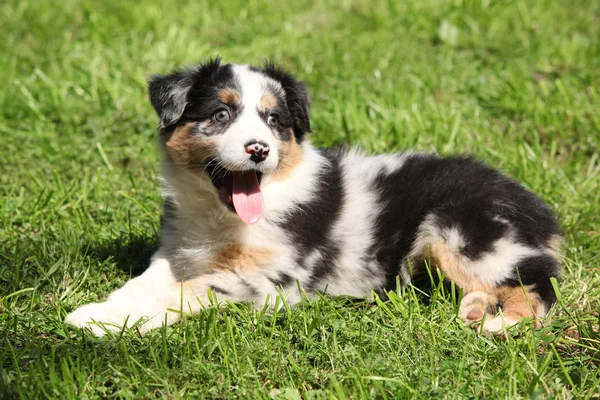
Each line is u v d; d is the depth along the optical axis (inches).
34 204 70.0
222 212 63.2
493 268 62.4
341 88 83.3
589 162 76.4
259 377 57.4
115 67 85.9
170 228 64.7
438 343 59.4
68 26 97.0
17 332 59.7
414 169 65.7
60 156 76.0
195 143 62.9
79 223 68.3
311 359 58.7
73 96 82.7
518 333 60.1
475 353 58.8
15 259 64.4
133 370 57.0
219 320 60.9
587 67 85.6
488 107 81.6
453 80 84.1
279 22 97.7
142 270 65.8
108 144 77.4
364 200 64.9
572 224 69.6
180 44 88.3
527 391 56.6
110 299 61.9
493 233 62.7
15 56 88.6
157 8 98.6
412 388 56.4
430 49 90.2
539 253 62.6
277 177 63.6
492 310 62.3
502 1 97.6
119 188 72.9
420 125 77.5
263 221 63.1
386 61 86.9
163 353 58.0
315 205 63.9
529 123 79.0
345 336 59.8
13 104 80.9
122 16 96.3
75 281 63.7
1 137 77.7
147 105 80.9
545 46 88.7
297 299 63.1
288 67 87.0
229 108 62.9
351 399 56.6
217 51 88.8
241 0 104.3
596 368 58.4
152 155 76.1
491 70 86.1
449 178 64.7
